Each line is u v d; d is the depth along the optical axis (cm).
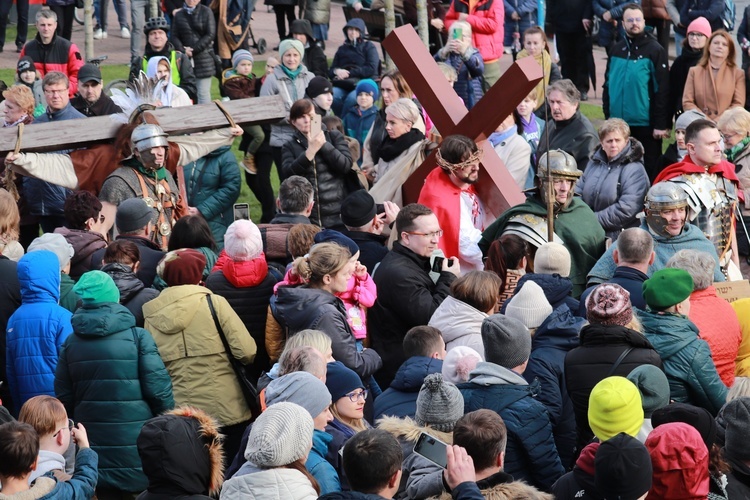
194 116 1341
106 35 2773
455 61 1811
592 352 771
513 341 754
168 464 664
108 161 1297
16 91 1470
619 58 1805
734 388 788
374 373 977
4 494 673
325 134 1367
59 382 877
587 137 1371
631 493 574
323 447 710
